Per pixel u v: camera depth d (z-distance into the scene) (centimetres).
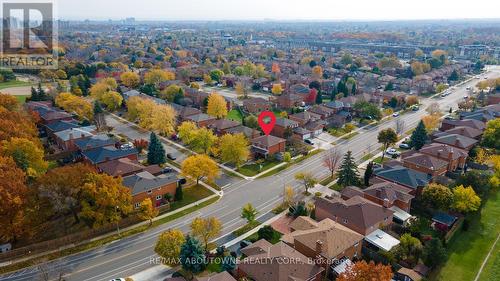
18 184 7094
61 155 10869
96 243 7256
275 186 9688
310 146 12481
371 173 9438
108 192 7288
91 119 13738
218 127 13062
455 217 8031
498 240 7594
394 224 7725
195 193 9256
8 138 9119
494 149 11375
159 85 19750
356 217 7169
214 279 5497
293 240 6712
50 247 7088
